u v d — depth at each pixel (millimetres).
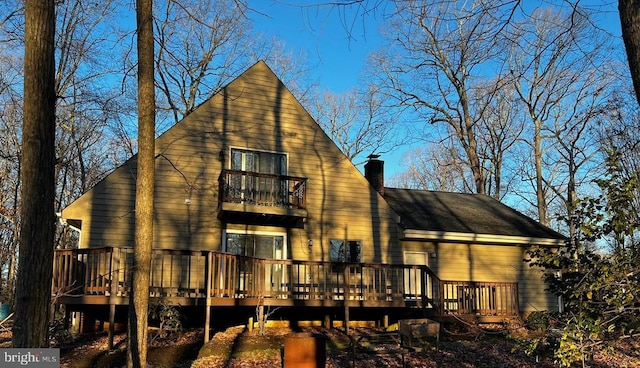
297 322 15234
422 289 15094
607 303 5672
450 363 10922
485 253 18484
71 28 21141
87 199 14352
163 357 10867
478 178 29016
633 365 10383
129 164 14867
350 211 17078
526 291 18625
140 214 7254
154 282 14531
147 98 7438
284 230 16266
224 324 14555
